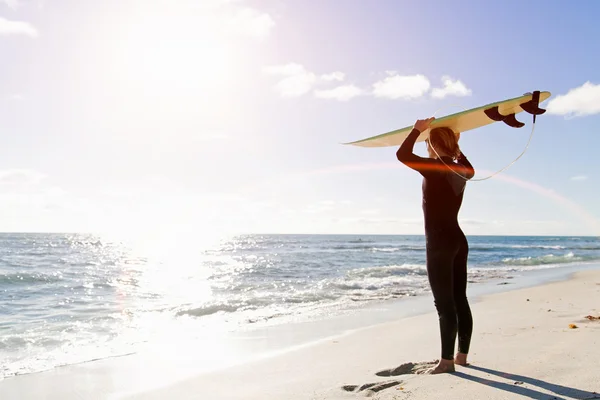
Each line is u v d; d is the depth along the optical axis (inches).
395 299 406.3
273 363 191.5
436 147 134.0
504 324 231.8
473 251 1631.4
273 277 675.4
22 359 219.0
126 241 3476.9
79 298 456.1
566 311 274.8
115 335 275.4
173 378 181.3
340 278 625.9
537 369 130.4
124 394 164.9
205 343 247.8
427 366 151.7
